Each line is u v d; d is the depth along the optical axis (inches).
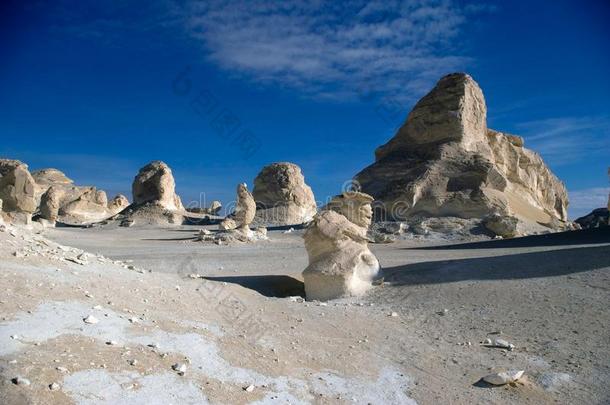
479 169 1248.2
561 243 780.0
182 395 201.9
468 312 363.9
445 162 1309.1
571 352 276.4
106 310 278.2
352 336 317.4
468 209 1178.6
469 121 1421.0
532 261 502.9
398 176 1368.1
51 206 1392.7
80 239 1069.1
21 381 181.5
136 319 272.1
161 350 237.3
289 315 359.6
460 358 279.3
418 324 347.3
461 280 452.4
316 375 246.4
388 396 230.8
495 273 465.1
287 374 241.8
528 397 231.1
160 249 893.2
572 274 432.1
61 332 232.1
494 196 1185.4
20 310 248.5
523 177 1590.8
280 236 1210.6
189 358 235.9
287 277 543.5
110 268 406.6
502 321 337.1
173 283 401.1
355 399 225.5
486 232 1098.1
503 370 259.0
